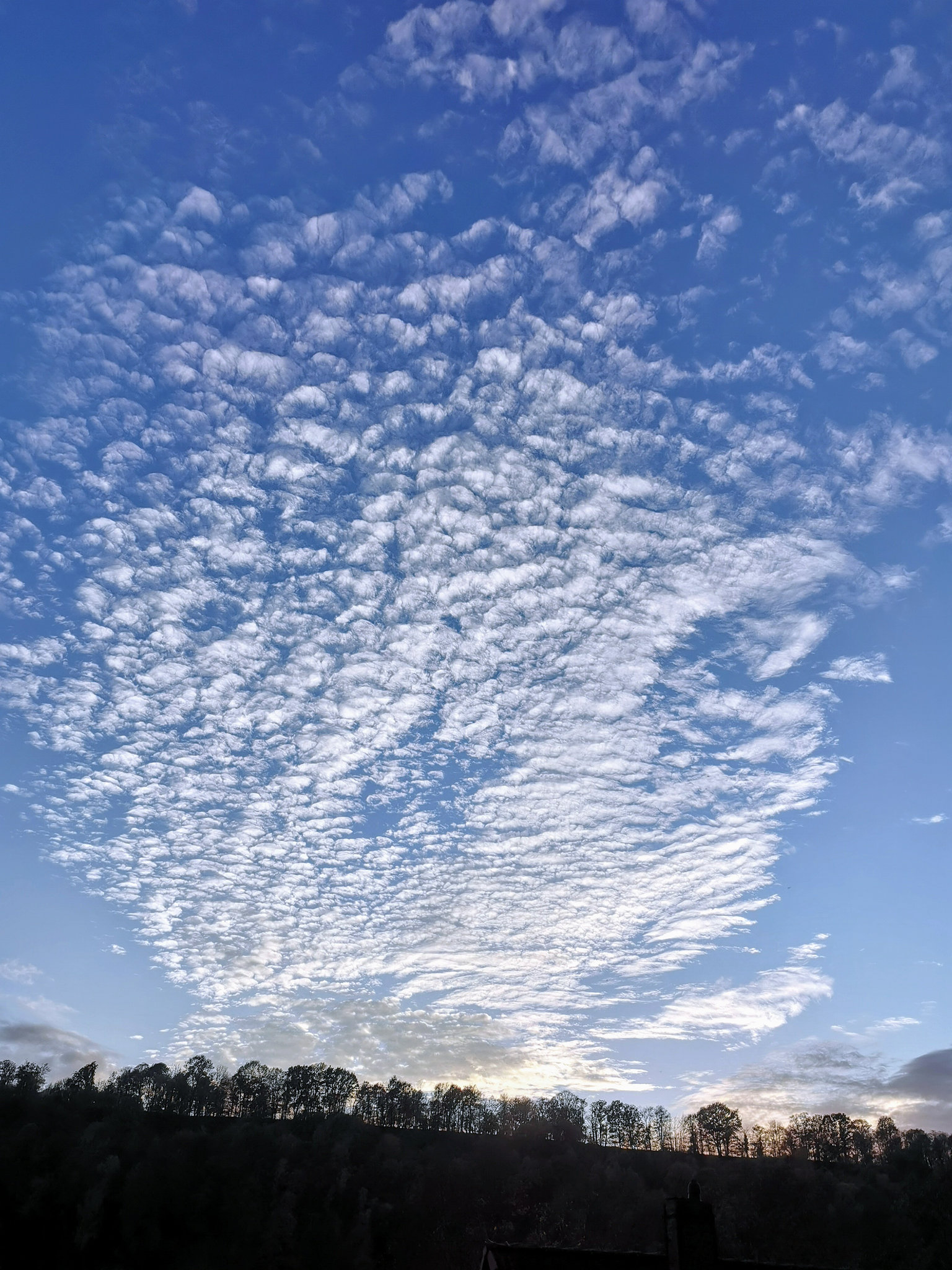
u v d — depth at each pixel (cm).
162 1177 17550
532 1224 19775
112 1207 17200
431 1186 19962
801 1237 17312
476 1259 18788
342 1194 19250
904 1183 19650
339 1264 17512
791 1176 18750
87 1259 16450
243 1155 19050
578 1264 5812
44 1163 17688
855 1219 17525
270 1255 17075
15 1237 16625
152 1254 16738
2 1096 19138
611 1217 19325
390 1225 18988
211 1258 16875
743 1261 5759
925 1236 17612
